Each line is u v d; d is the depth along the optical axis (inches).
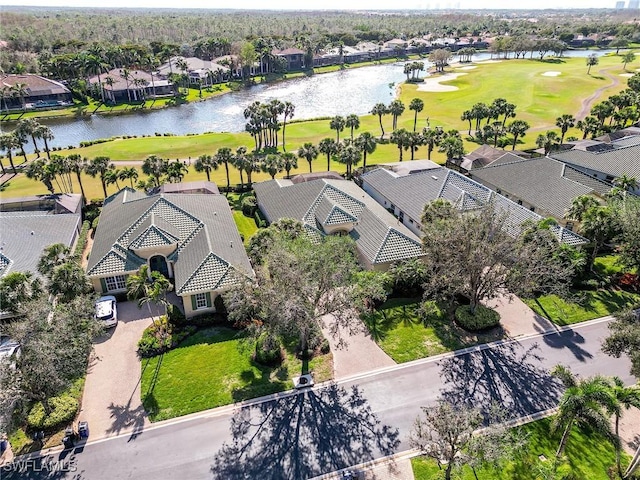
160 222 1878.7
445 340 1524.4
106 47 6815.9
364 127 4426.7
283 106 3757.4
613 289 1806.1
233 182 3031.5
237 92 6215.6
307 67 7824.8
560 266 1590.8
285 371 1385.3
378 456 1120.8
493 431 961.5
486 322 1567.4
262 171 2999.5
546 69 7071.9
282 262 1338.6
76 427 1185.4
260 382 1341.0
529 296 1545.3
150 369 1389.0
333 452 1129.4
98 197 2773.1
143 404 1261.1
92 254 1856.5
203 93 5984.3
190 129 4574.3
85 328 1237.1
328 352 1467.8
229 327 1596.9
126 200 2215.8
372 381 1350.9
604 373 1381.6
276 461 1106.1
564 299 1600.6
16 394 1058.7
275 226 1833.2
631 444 1159.6
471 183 2310.5
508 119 4510.3
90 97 5605.3
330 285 1376.7
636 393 984.9
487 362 1427.2
